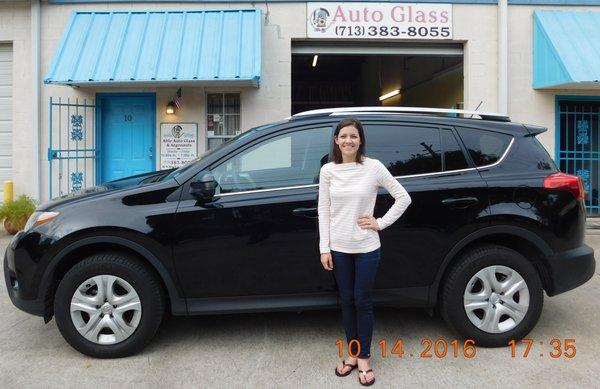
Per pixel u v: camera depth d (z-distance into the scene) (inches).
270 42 347.6
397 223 151.0
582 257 158.2
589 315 184.4
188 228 148.6
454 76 413.4
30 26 348.8
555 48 330.6
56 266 148.9
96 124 347.3
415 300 154.8
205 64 309.7
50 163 329.1
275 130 156.7
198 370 142.8
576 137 366.3
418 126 159.6
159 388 132.9
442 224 152.2
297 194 151.3
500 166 158.4
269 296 152.6
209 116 351.6
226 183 153.0
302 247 150.4
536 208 154.6
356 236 133.1
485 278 153.9
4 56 357.4
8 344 161.3
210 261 149.5
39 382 135.8
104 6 345.4
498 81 355.6
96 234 147.4
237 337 165.3
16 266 149.6
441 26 352.5
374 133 158.2
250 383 135.3
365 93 715.4
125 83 311.3
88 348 148.5
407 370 142.1
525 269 154.6
